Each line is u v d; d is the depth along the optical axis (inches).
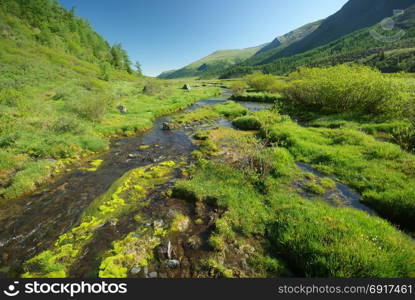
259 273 184.4
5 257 215.6
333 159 385.7
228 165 381.1
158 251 210.2
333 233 199.9
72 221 270.8
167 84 2755.9
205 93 1867.6
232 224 241.9
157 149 546.9
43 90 1096.8
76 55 2773.1
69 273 194.5
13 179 347.3
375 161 359.3
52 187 357.1
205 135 634.2
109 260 201.9
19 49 1705.2
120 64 3823.8
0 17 2154.3
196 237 227.9
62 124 579.2
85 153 501.7
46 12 3154.5
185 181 341.1
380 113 610.5
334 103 733.3
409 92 554.3
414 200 236.8
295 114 823.1
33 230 254.8
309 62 6481.3
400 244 184.5
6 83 945.5
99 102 760.3
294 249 194.7
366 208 263.1
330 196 290.2
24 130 528.7
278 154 397.4
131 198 318.3
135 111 984.3
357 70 741.3
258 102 1309.1
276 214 252.2
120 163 459.2
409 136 403.2
